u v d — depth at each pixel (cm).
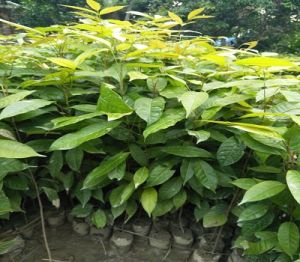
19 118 142
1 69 162
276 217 137
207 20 964
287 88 165
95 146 155
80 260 158
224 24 957
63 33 175
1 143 116
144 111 135
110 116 123
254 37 991
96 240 169
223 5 943
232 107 144
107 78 169
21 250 161
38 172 165
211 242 164
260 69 162
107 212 170
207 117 136
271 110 139
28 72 163
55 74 147
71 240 170
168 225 175
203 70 171
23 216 177
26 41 233
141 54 169
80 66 158
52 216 178
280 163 140
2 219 172
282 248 119
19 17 1040
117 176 141
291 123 135
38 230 174
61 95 155
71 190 170
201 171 143
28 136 161
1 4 865
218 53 170
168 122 128
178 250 166
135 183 138
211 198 154
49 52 191
